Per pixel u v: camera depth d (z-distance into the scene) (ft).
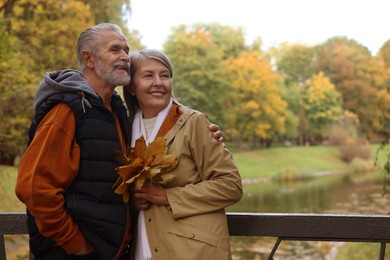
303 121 186.50
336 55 196.24
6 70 49.08
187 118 6.73
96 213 6.38
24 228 7.68
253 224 7.34
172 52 147.95
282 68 206.08
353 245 32.30
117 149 6.53
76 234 6.35
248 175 135.95
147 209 6.70
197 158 6.65
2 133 48.80
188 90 142.10
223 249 6.46
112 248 6.54
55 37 57.06
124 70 6.71
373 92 181.88
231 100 151.53
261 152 158.81
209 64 145.48
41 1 57.47
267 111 156.97
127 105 7.18
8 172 46.39
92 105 6.45
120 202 6.57
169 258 6.43
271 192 99.81
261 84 156.25
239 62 156.04
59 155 6.23
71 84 6.42
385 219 7.11
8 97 49.24
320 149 170.60
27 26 55.98
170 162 6.45
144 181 6.37
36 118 6.38
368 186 103.91
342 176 137.90
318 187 107.24
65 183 6.30
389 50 182.39
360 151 165.37
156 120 6.92
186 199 6.50
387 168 18.06
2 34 48.32
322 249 38.55
